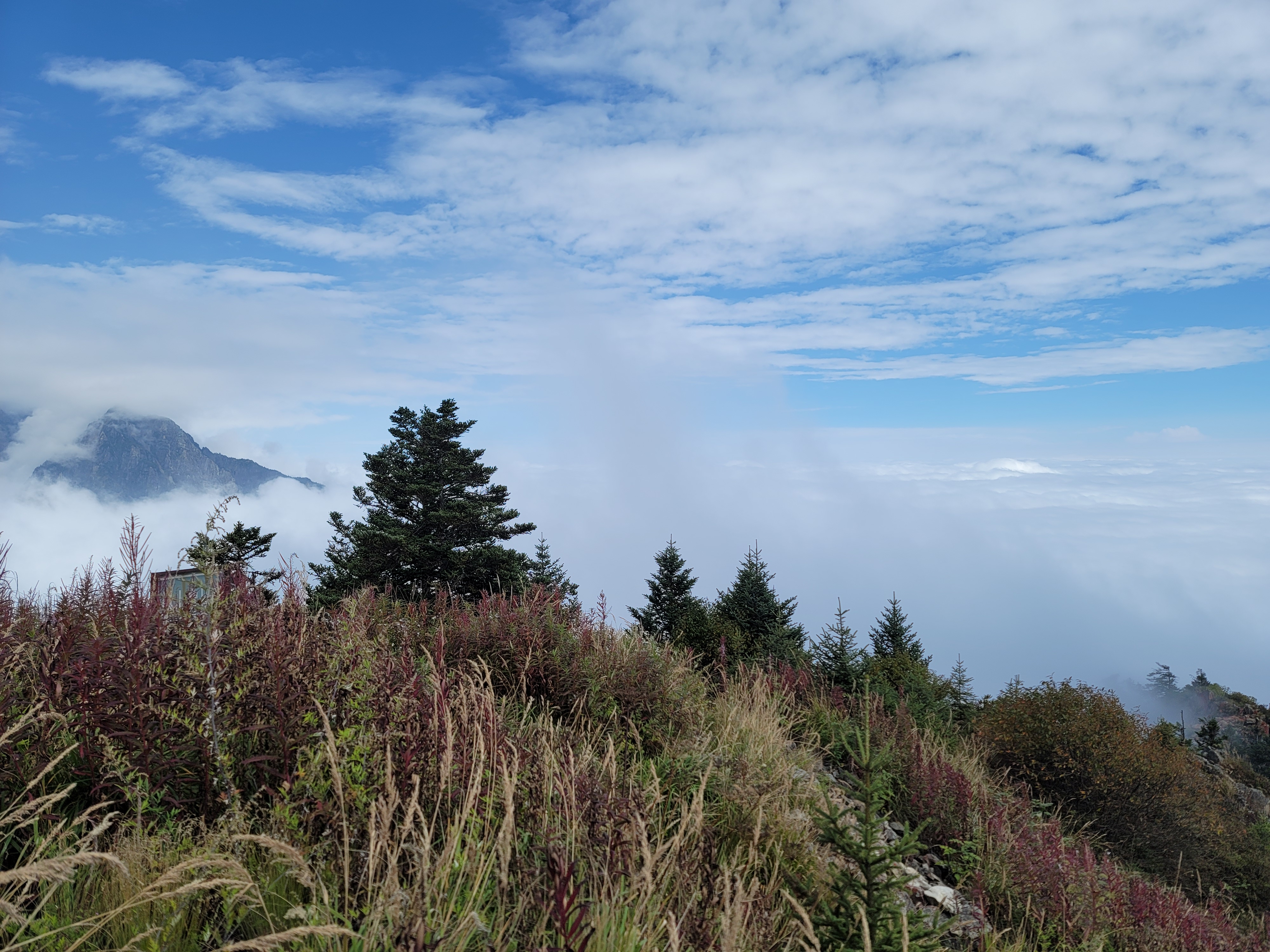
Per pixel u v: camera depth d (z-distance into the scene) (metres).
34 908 2.57
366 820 2.99
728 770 5.30
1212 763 18.23
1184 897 8.01
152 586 4.39
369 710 3.52
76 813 3.16
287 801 2.98
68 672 3.33
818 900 3.90
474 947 2.70
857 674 11.83
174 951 2.47
